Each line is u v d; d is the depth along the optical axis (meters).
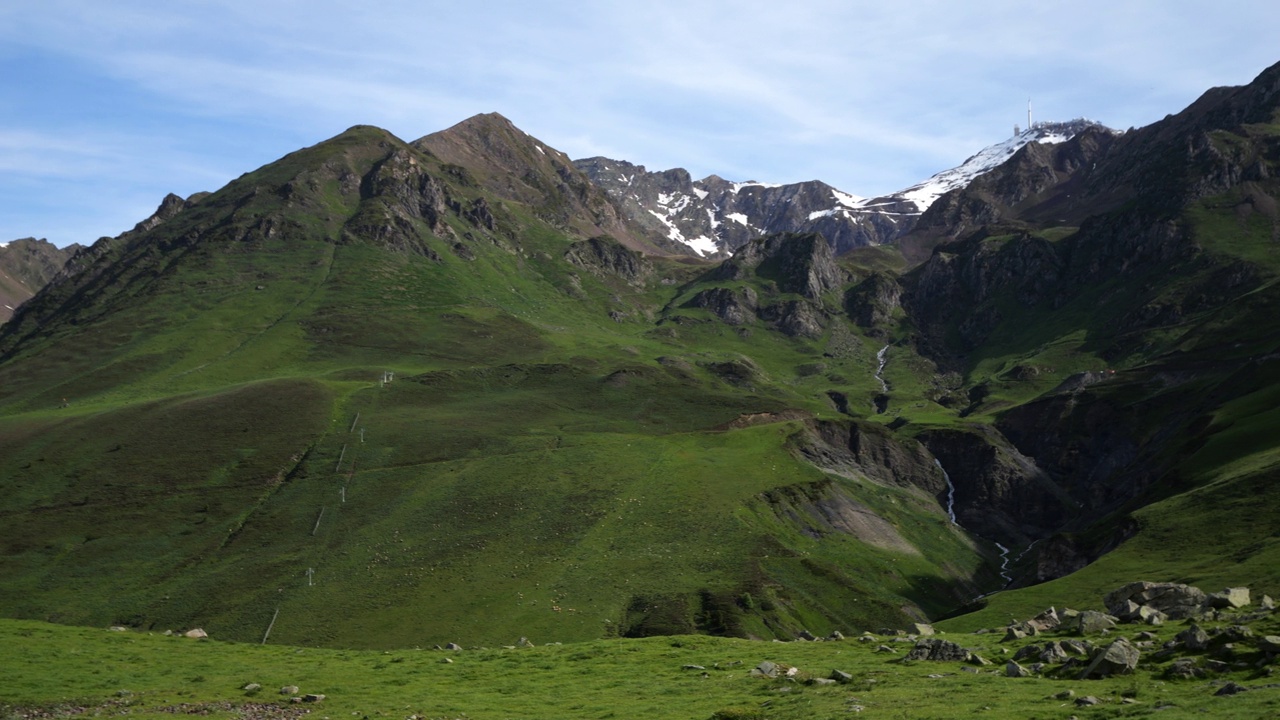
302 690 60.44
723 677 59.12
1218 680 43.97
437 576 167.25
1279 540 113.00
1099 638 55.28
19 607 167.75
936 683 50.19
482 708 55.03
